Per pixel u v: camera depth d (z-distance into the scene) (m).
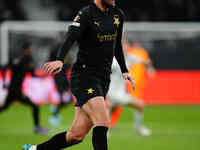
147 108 56.62
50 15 85.69
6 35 65.56
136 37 65.12
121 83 35.19
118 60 20.27
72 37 17.67
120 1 83.50
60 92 42.53
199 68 63.25
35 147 19.19
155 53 63.81
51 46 64.88
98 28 18.00
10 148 28.86
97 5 18.27
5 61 65.00
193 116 49.19
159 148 29.39
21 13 85.94
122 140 33.19
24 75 37.16
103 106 17.73
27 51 37.47
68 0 85.69
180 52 63.81
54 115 42.62
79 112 18.53
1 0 85.81
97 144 17.47
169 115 50.00
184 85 61.34
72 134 18.64
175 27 65.19
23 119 46.31
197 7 84.38
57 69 17.08
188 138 34.16
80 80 18.16
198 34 65.00
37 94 57.88
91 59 18.14
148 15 83.88
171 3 84.31
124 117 49.38
